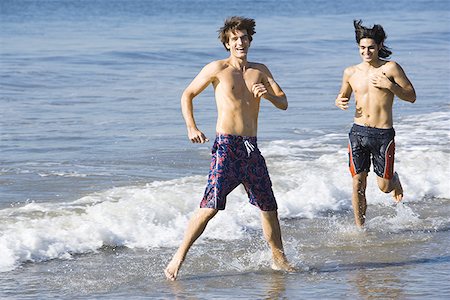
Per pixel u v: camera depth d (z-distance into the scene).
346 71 17.08
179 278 14.25
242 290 13.63
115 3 153.25
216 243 16.27
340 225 17.72
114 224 16.64
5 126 28.44
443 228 17.64
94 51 54.81
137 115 31.02
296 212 18.50
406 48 61.50
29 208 17.95
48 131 27.66
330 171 21.38
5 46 58.34
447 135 26.78
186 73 45.19
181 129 28.20
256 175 14.07
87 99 35.00
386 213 18.78
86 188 20.23
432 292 13.48
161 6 142.62
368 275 14.45
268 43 63.22
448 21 97.69
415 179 20.81
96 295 13.33
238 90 13.92
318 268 14.88
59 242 15.69
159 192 18.81
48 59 49.78
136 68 46.97
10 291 13.46
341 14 118.69
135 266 14.84
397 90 16.34
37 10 122.94
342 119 30.33
